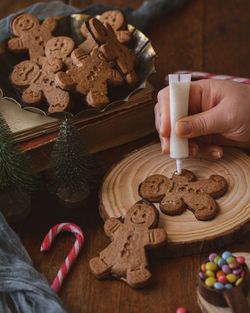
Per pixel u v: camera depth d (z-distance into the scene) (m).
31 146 0.83
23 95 0.87
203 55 1.04
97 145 0.88
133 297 0.71
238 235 0.75
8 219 0.79
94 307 0.70
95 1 1.17
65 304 0.71
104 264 0.72
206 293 0.66
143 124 0.90
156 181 0.79
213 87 0.83
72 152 0.76
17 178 0.76
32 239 0.78
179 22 1.11
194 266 0.74
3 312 0.68
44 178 0.84
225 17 1.12
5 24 1.00
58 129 0.84
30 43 0.94
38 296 0.68
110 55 0.88
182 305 0.70
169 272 0.73
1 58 0.93
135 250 0.72
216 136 0.85
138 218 0.75
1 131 0.75
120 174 0.82
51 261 0.75
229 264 0.67
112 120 0.86
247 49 1.05
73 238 0.77
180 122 0.78
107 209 0.78
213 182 0.79
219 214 0.76
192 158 0.84
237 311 0.63
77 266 0.74
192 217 0.76
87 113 0.85
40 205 0.81
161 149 0.85
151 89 0.88
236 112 0.80
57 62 0.89
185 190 0.78
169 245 0.73
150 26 1.10
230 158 0.83
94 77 0.87
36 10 1.08
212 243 0.74
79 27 0.97
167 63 1.02
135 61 0.91
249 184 0.80
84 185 0.80
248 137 0.83
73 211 0.80
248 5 1.14
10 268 0.70
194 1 1.15
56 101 0.85
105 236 0.77
